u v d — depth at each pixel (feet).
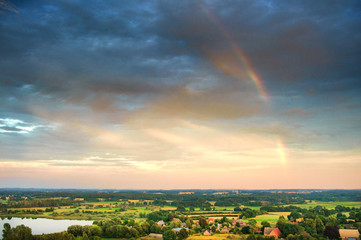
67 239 578.66
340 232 650.84
